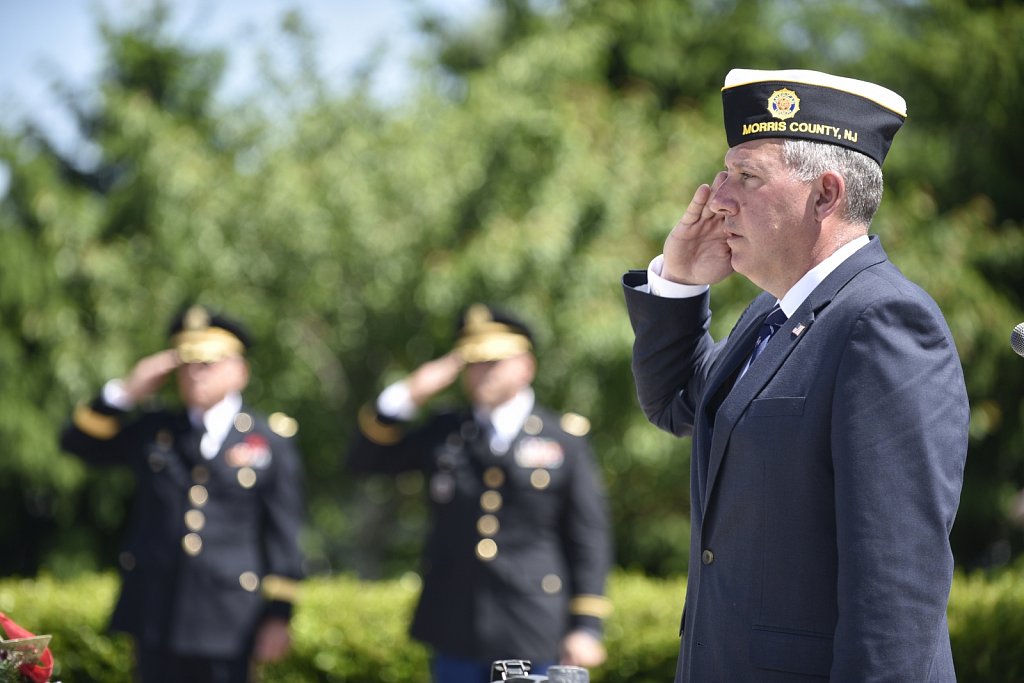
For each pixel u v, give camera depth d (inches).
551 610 621.9
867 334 276.5
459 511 636.1
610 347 1156.5
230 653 637.9
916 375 270.8
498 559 622.2
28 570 1471.5
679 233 336.5
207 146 1380.4
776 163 295.6
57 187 1371.8
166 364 679.1
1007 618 629.9
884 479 265.3
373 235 1234.0
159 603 639.8
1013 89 1318.9
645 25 1507.1
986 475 1337.4
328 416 1359.5
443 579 631.8
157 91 1501.0
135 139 1314.0
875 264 293.3
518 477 634.2
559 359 1184.2
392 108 1337.4
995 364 1219.2
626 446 1208.8
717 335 1142.3
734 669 288.5
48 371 1315.2
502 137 1214.3
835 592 279.3
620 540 1385.3
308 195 1245.7
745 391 295.1
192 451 663.8
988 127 1360.7
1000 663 621.9
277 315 1270.9
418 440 671.1
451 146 1249.4
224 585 644.1
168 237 1266.0
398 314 1275.8
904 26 1469.0
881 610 258.5
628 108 1320.1
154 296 1264.8
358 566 1509.6
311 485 1421.0
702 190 328.5
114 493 1401.3
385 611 766.5
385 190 1245.7
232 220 1255.5
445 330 1234.0
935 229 1233.4
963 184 1359.5
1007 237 1259.8
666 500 1362.0
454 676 625.9
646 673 723.4
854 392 273.1
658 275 349.1
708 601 298.7
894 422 267.9
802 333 290.7
